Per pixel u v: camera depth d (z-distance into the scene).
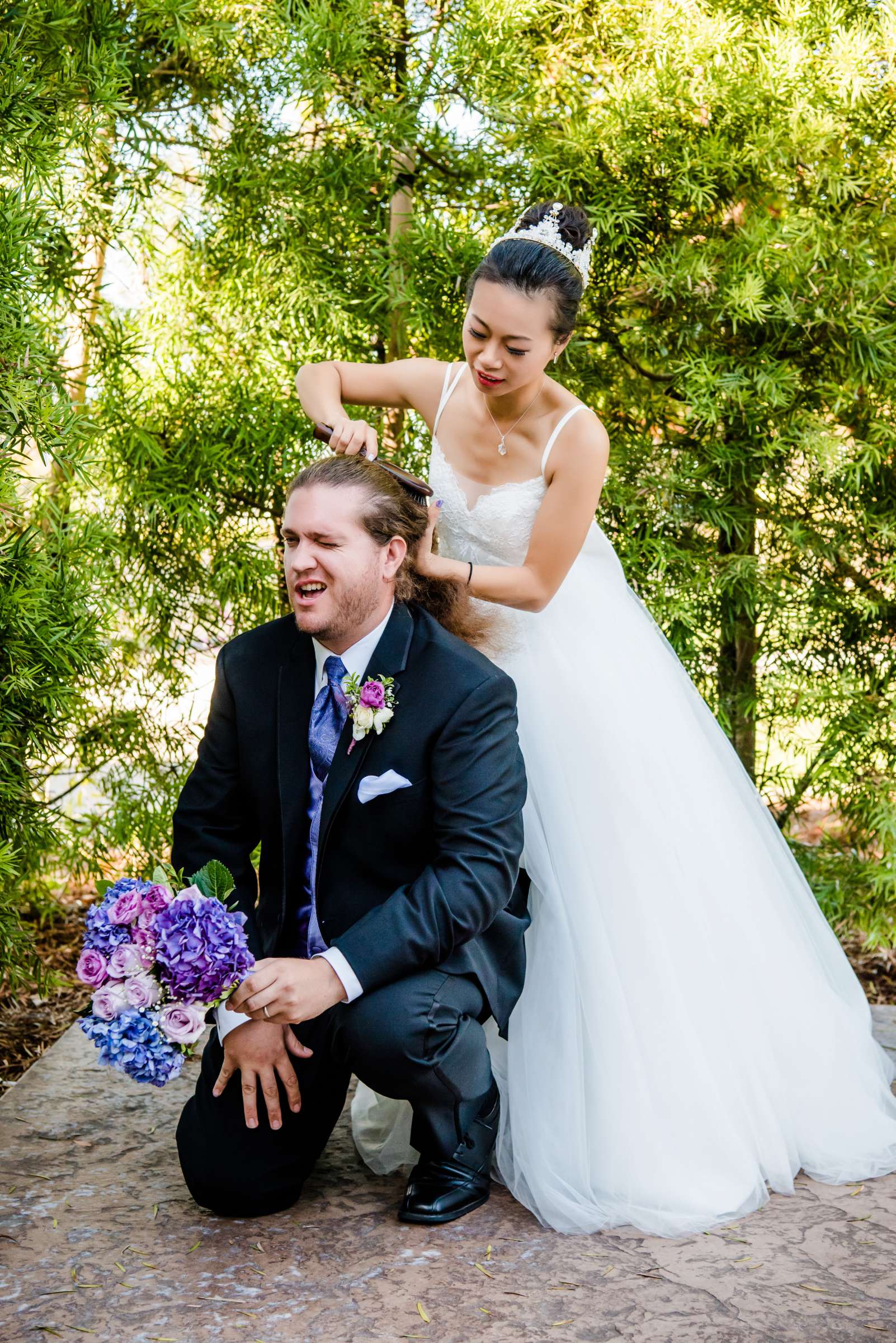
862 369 2.77
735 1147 1.90
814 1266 1.70
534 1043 1.91
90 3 2.53
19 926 2.64
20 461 2.38
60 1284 1.62
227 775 1.93
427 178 2.95
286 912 1.85
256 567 2.94
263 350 2.97
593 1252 1.74
